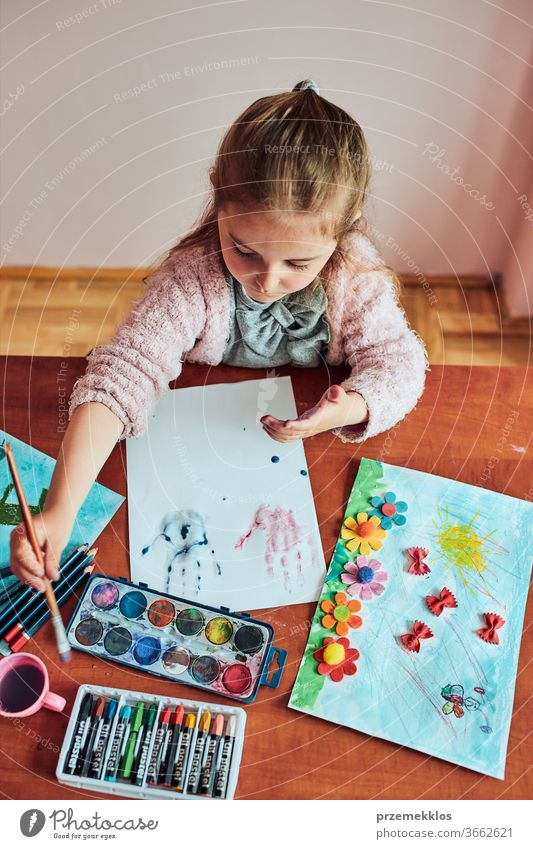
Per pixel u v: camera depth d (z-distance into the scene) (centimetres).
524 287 184
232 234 88
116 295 190
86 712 77
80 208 176
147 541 89
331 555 89
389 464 95
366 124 159
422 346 105
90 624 82
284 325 102
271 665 81
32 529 78
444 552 88
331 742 77
